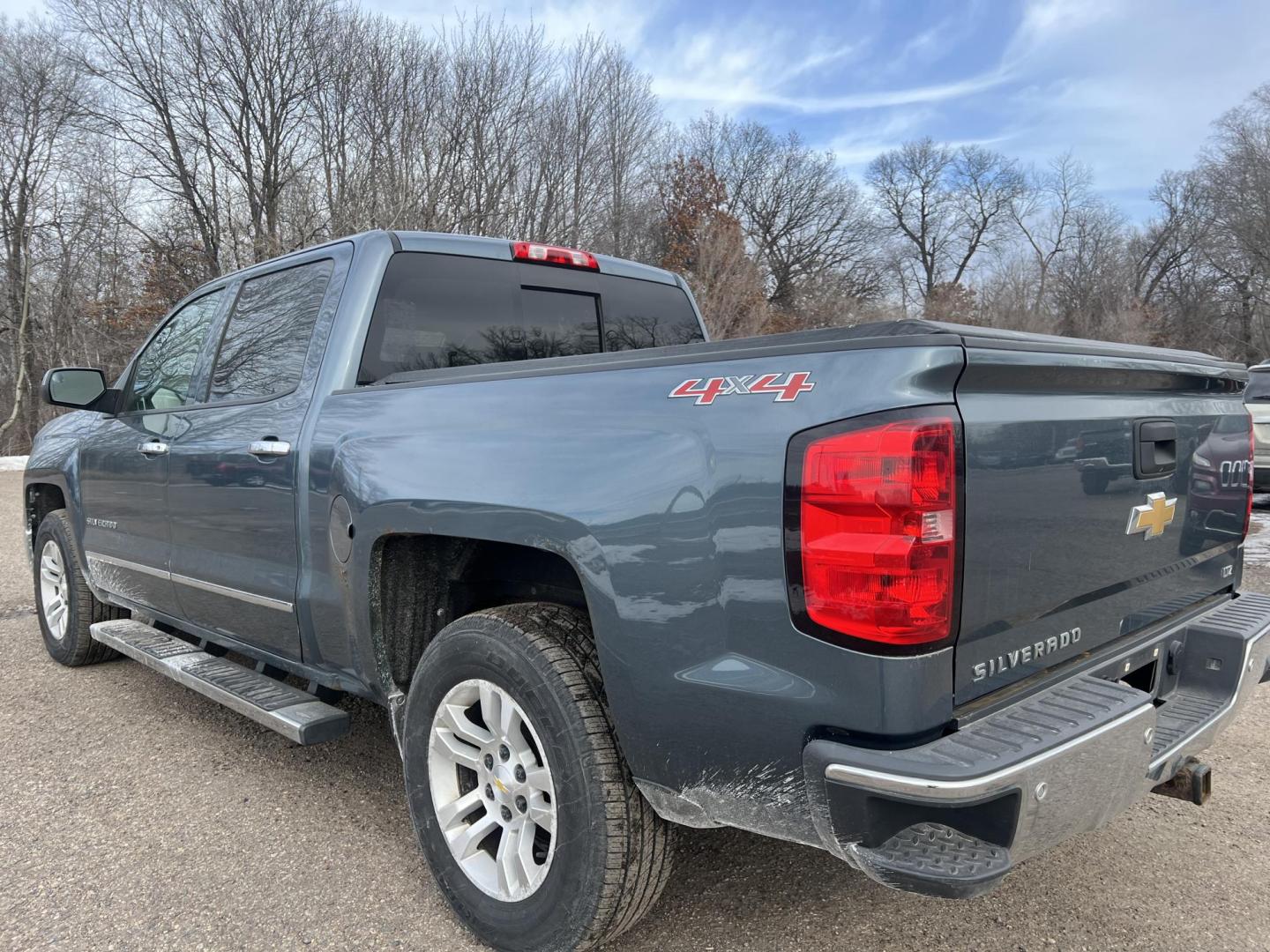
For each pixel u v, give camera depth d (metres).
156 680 4.65
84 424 4.55
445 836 2.42
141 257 28.81
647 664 1.94
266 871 2.73
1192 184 48.00
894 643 1.64
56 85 27.69
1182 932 2.41
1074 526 2.01
